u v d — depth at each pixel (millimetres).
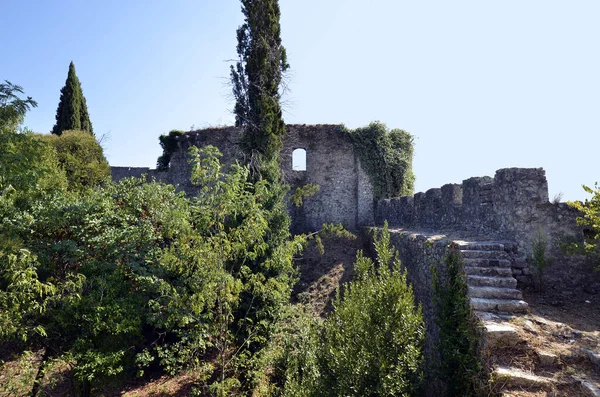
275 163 12305
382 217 18000
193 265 7059
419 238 9016
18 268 6965
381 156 20375
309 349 7676
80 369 7324
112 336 7762
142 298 8141
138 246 8703
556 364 4324
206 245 6934
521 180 6820
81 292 7797
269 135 13766
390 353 5027
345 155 20719
